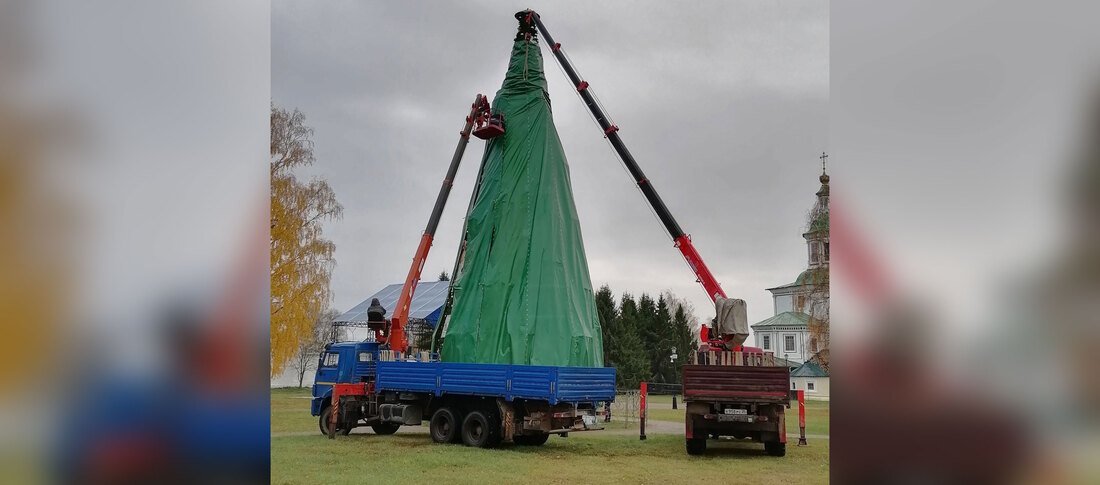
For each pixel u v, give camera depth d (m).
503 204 20.45
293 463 12.39
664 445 16.03
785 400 13.68
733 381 13.97
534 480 10.98
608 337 59.97
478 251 20.38
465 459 13.11
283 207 25.12
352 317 37.66
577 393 15.13
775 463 12.97
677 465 12.69
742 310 17.19
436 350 20.97
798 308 31.48
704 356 16.30
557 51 23.05
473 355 19.19
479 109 21.98
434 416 16.34
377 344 19.22
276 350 25.20
